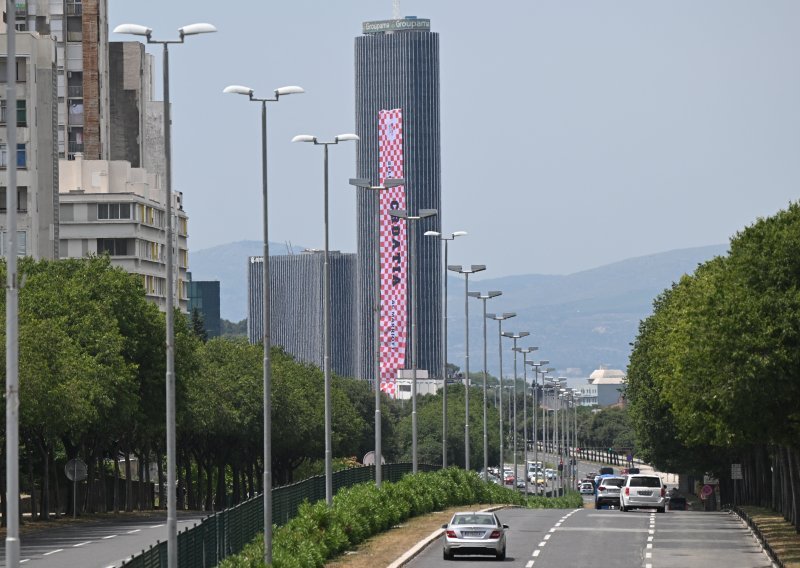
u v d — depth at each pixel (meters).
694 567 125.62
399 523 170.38
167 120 89.81
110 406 195.75
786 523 175.50
